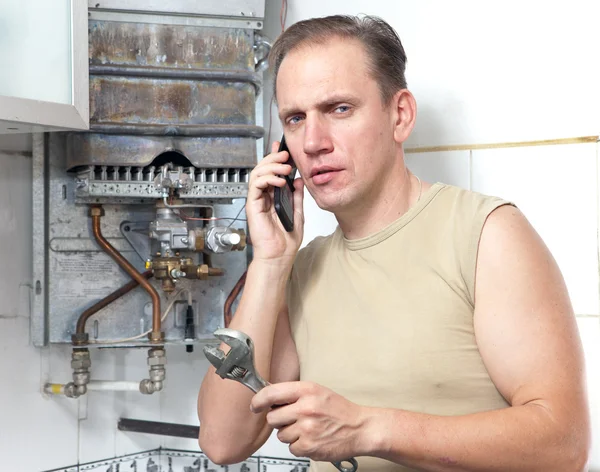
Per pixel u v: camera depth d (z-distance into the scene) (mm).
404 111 1189
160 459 1950
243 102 1650
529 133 1593
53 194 1684
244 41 1658
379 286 1153
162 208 1669
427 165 1684
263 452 1847
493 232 1071
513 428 960
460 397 1082
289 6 1854
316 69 1118
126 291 1715
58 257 1688
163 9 1591
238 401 1252
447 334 1084
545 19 1577
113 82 1574
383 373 1110
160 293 1767
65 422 1759
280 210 1222
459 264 1085
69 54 1368
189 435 1796
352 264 1206
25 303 1694
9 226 1668
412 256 1134
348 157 1123
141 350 1896
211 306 1814
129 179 1605
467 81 1650
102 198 1659
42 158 1687
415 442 959
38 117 1294
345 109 1125
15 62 1287
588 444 1010
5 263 1658
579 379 1016
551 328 1018
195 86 1620
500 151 1617
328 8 1807
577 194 1549
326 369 1178
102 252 1721
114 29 1578
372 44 1143
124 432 1882
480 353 1077
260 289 1248
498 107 1621
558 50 1565
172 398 1925
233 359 958
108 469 1842
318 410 952
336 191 1135
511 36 1608
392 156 1172
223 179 1658
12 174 1677
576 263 1548
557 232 1565
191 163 1627
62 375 1755
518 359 1021
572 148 1553
